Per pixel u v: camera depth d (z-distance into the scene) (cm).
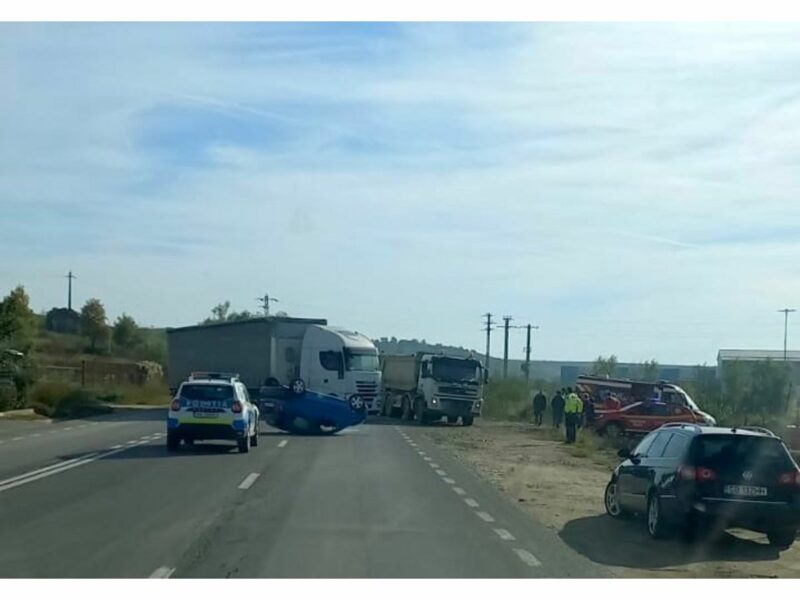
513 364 12594
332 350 4709
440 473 2380
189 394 2734
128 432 3603
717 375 7844
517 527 1538
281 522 1488
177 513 1566
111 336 10106
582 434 3897
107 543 1288
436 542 1352
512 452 3281
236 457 2612
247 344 4950
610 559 1321
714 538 1570
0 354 4716
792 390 6188
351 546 1298
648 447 1675
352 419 3762
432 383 4866
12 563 1153
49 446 2919
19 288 5072
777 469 1488
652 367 8625
